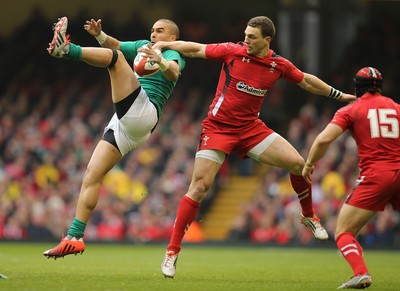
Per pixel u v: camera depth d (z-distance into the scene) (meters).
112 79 33.38
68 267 41.91
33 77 103.06
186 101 95.50
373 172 30.25
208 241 73.94
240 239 74.88
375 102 30.91
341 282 35.00
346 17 97.06
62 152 85.38
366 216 30.39
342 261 52.78
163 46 33.91
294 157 34.62
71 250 32.81
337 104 91.75
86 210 33.25
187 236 77.12
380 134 30.42
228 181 87.50
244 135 34.41
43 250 61.09
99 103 96.81
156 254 58.00
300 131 83.88
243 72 33.66
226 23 101.06
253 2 100.06
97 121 90.06
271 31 33.28
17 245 70.56
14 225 75.69
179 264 47.53
